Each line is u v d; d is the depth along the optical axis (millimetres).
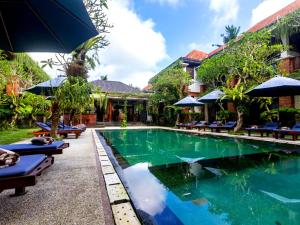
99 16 9055
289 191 3381
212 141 9578
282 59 12922
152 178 4016
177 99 19891
